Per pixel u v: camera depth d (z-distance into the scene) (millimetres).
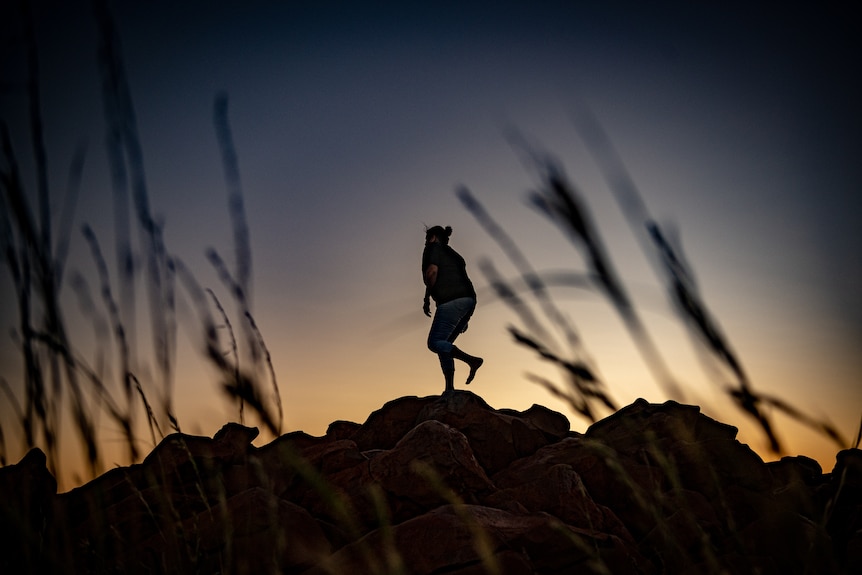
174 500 4070
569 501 4336
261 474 3248
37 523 3189
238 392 1543
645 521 4352
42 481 3590
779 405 1074
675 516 4176
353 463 4727
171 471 4219
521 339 1208
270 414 1568
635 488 3158
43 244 1410
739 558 3789
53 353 1509
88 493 2891
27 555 2643
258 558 3699
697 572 3650
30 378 1525
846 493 4430
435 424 4777
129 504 3891
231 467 4523
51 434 1562
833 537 4043
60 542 2900
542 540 3783
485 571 3564
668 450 4754
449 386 5594
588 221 924
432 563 3635
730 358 966
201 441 4477
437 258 5750
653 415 5016
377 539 3840
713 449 4789
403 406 5848
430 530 3803
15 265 1396
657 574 3932
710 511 4312
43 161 1387
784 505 4316
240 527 3822
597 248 927
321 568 3697
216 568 3600
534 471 4734
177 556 3146
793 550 3896
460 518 3852
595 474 4633
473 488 4508
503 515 4129
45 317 1455
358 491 4438
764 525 4059
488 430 5301
